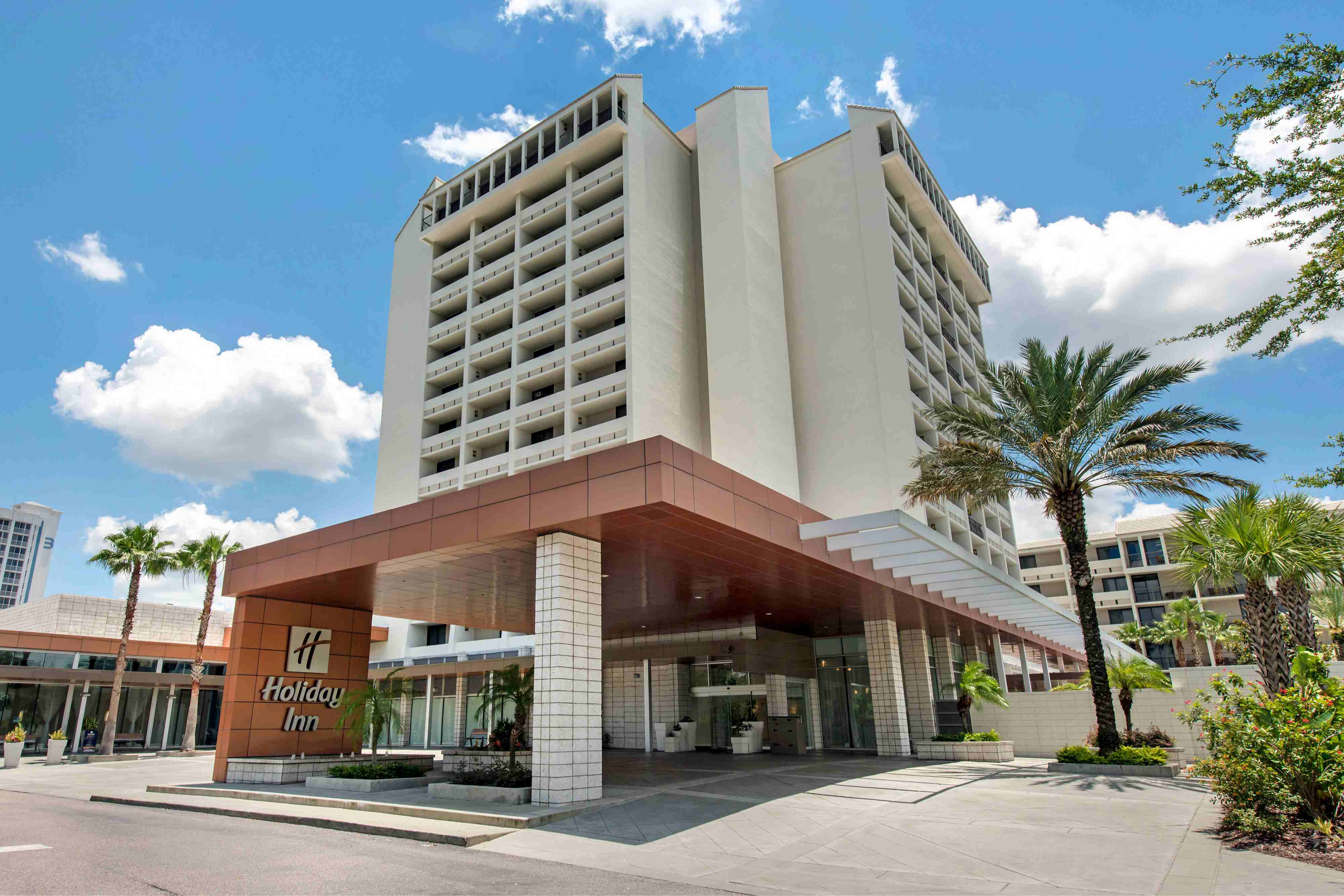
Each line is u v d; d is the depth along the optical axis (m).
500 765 17.53
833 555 19.55
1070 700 25.98
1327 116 9.40
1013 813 13.77
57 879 9.43
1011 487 21.75
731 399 39.47
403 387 53.59
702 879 9.63
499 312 49.19
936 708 27.53
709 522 15.25
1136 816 13.12
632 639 34.91
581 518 14.84
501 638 47.91
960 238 56.16
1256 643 19.94
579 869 10.21
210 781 21.75
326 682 23.61
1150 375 19.98
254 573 21.86
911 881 9.44
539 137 50.47
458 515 16.92
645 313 42.84
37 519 195.62
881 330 40.72
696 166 49.66
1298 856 9.63
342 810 15.46
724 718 32.12
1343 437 10.02
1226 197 10.13
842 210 43.91
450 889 8.94
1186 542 21.92
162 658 42.31
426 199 57.09
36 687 37.78
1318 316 9.74
